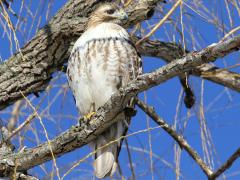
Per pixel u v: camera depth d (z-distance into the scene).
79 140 8.66
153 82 7.80
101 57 10.22
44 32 10.37
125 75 10.27
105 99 10.22
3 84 10.12
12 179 8.94
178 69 7.52
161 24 9.49
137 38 11.38
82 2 10.68
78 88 10.36
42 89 10.38
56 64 10.50
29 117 9.17
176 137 9.89
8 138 9.20
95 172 9.63
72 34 10.52
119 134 9.77
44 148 8.70
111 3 11.02
